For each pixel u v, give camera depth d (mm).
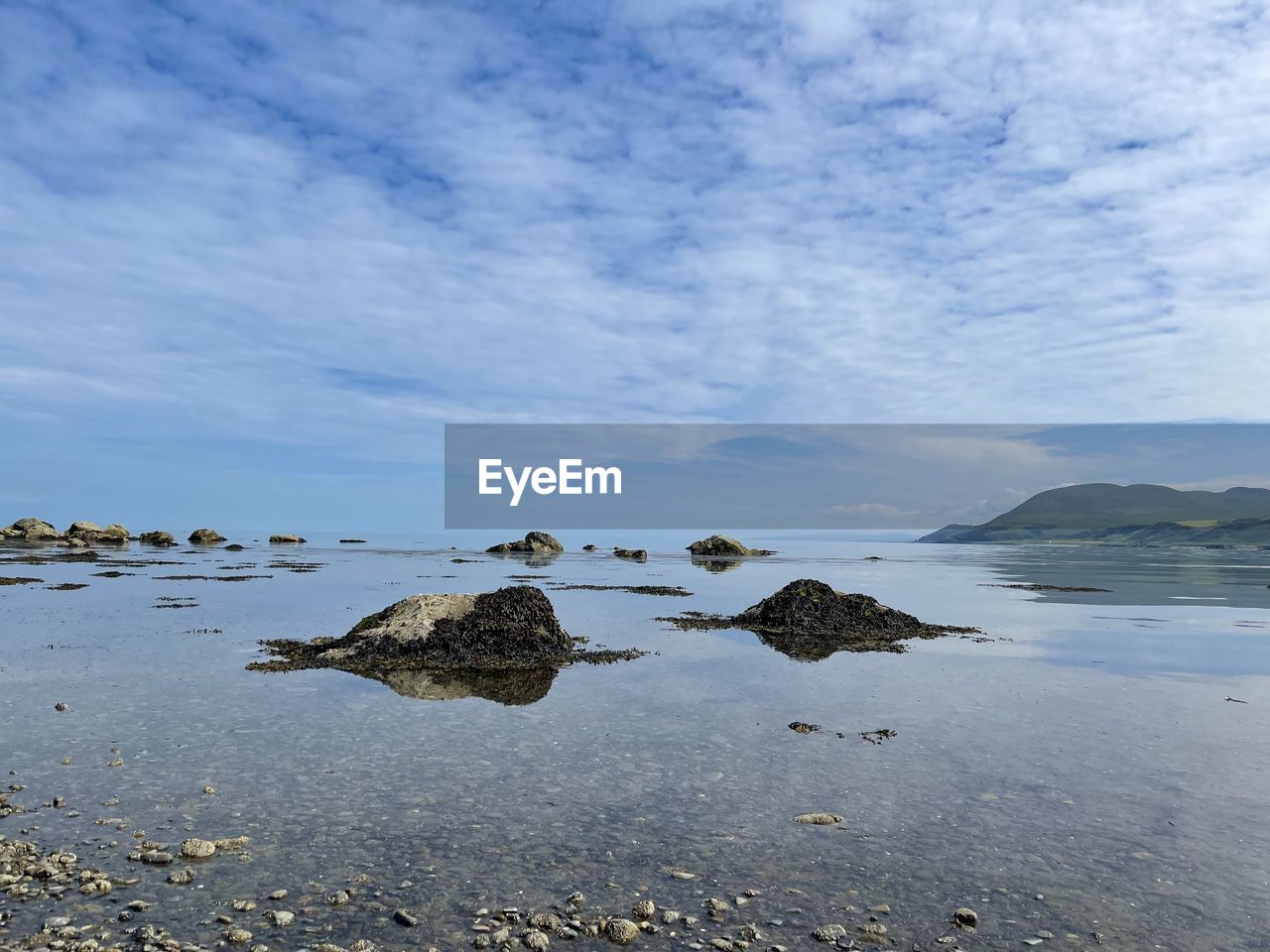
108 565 47219
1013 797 8438
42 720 11406
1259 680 14867
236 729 11125
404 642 17328
